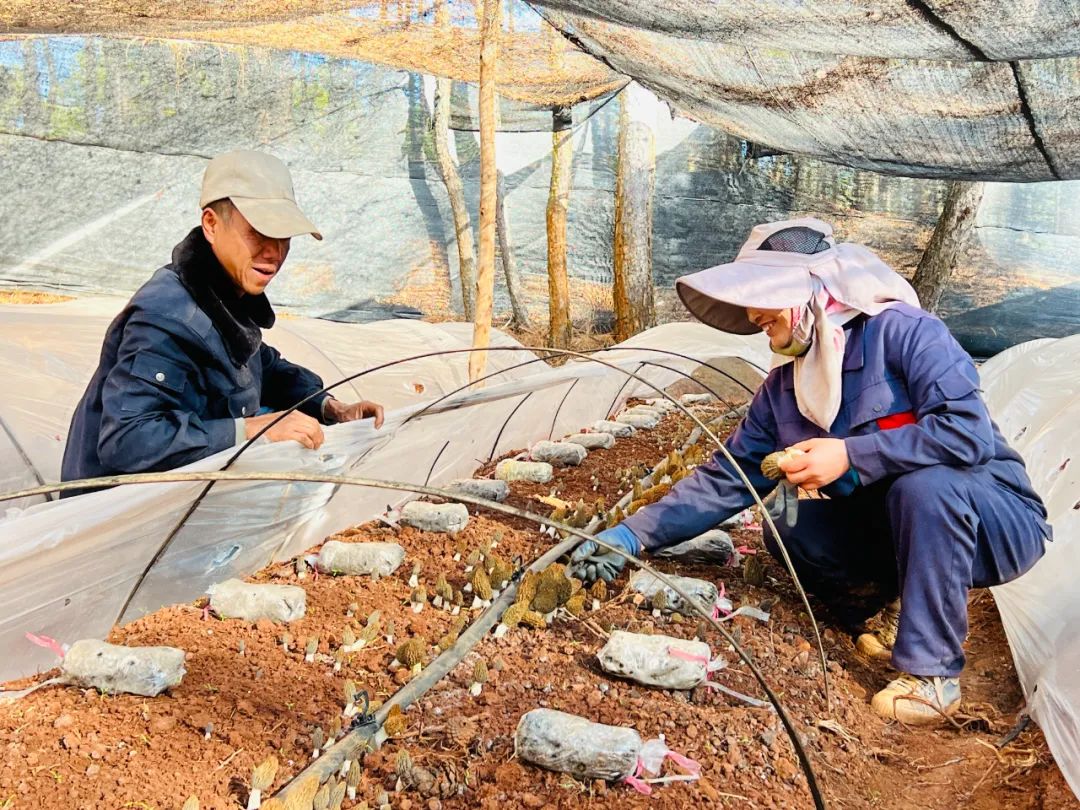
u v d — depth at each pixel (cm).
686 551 335
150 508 228
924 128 498
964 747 241
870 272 262
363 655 236
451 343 597
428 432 366
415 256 1062
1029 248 1120
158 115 948
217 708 202
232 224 245
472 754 195
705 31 398
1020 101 448
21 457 382
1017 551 256
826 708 240
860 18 353
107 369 252
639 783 187
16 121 903
